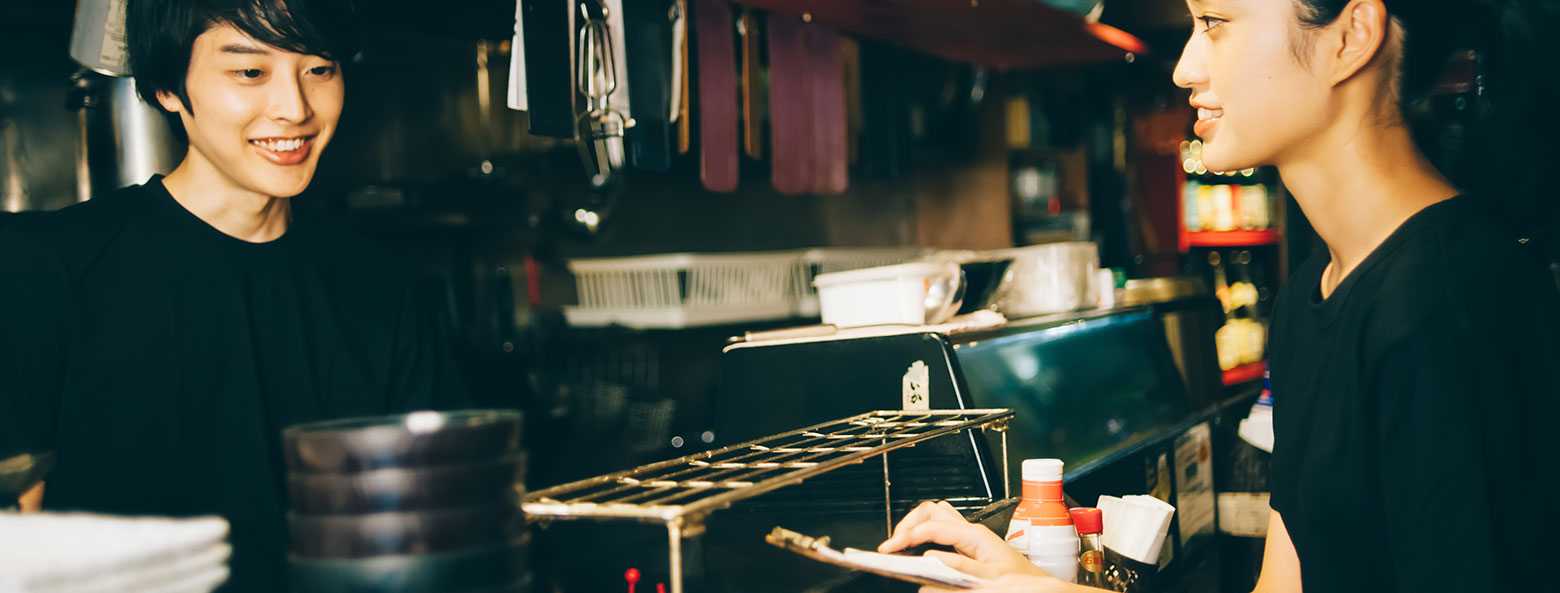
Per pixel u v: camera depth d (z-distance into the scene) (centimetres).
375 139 308
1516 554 93
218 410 140
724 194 449
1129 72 506
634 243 411
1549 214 119
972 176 496
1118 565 149
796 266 417
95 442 132
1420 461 94
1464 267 94
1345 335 103
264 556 141
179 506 137
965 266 215
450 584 73
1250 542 221
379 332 158
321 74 134
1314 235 246
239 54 126
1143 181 516
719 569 145
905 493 154
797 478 98
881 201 520
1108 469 181
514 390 329
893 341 171
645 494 99
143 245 136
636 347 401
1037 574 116
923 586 108
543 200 358
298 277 148
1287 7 101
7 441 123
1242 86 105
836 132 279
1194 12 110
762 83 367
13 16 237
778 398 179
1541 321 94
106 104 202
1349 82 102
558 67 187
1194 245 518
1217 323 333
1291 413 116
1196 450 217
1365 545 105
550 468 329
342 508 73
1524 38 115
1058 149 504
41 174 252
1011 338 207
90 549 62
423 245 333
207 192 140
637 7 203
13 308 126
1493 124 119
